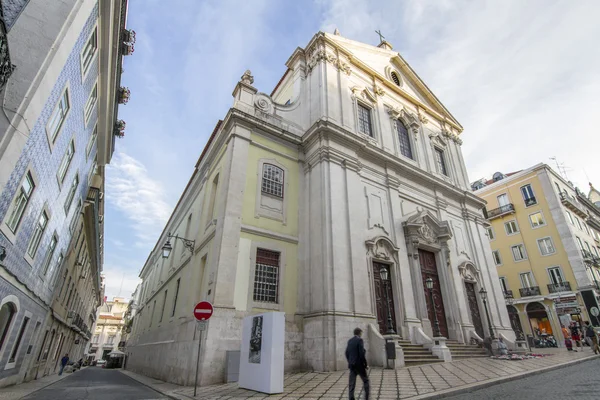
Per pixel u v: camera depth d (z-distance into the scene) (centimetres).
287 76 1839
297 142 1424
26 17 613
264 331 754
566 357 1184
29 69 595
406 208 1580
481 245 1870
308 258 1223
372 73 1822
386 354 1007
